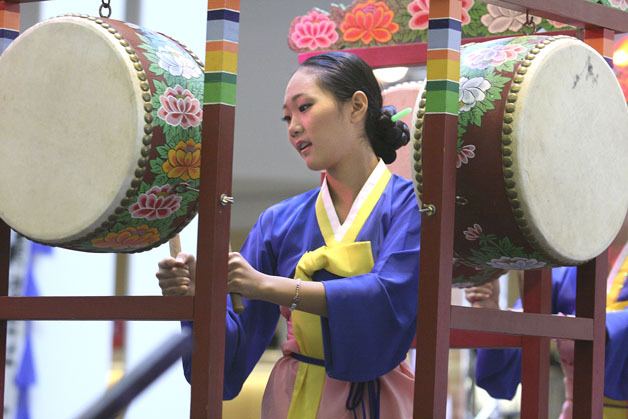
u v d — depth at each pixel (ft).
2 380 18.93
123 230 17.21
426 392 15.87
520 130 16.63
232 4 16.22
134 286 31.12
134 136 16.42
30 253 30.04
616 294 28.12
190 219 18.24
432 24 16.19
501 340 23.24
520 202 16.79
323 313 19.12
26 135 17.58
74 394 29.37
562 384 35.58
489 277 23.27
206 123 16.17
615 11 19.65
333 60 20.65
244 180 33.32
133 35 17.17
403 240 19.92
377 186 20.66
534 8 17.98
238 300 18.38
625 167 18.83
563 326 18.43
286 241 21.11
